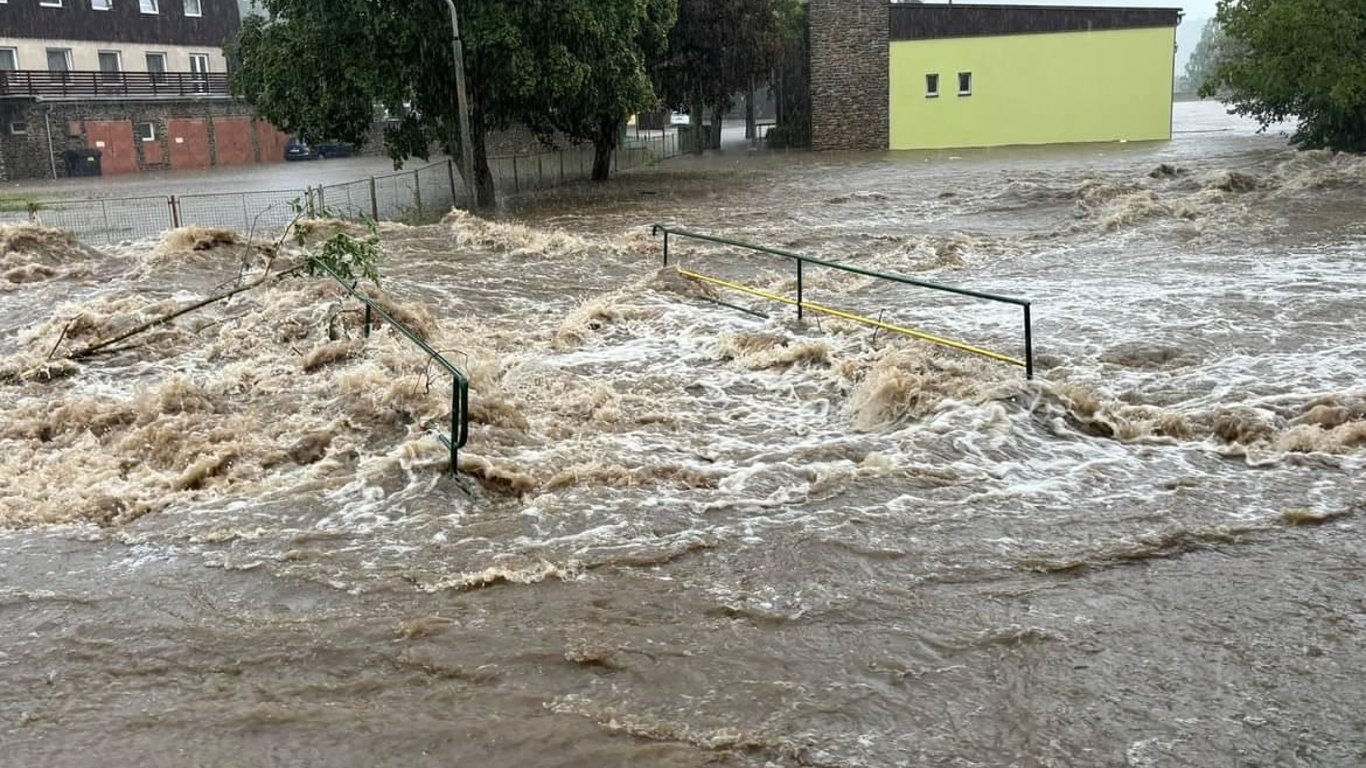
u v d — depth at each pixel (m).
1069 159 35.97
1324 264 15.38
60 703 4.79
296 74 24.42
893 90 46.91
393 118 27.83
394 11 23.97
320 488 7.38
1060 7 44.22
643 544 6.35
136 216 24.30
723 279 15.80
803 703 4.66
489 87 25.81
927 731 4.46
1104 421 8.45
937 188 28.27
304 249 16.98
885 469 7.48
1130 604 5.55
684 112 45.50
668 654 5.09
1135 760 4.25
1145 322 12.07
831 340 11.10
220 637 5.35
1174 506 6.85
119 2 51.09
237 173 44.25
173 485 7.61
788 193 28.61
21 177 44.12
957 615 5.45
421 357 10.05
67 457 8.23
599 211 25.42
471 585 5.86
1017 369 10.20
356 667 5.04
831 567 6.01
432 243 18.61
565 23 25.30
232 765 4.29
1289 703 4.63
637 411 9.27
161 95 50.84
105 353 11.30
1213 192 22.47
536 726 4.52
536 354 11.38
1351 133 32.41
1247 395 9.33
